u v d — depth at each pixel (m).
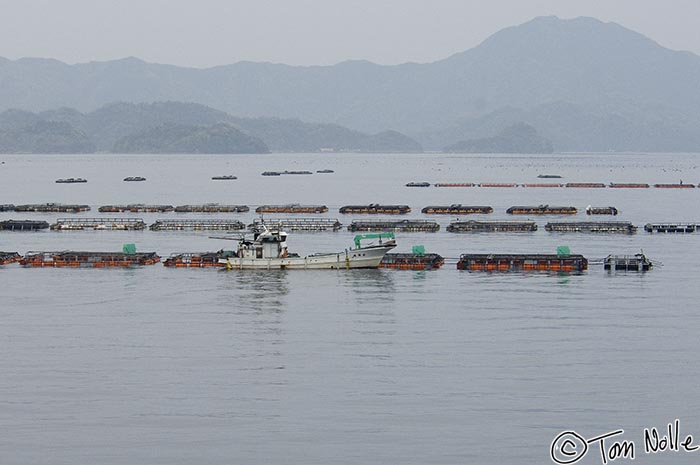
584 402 150.62
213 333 189.75
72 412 146.88
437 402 150.12
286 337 186.38
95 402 150.75
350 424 141.88
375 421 143.00
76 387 157.25
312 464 129.62
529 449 134.25
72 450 134.12
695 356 173.62
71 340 184.88
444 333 189.12
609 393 154.38
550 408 148.12
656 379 160.88
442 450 133.62
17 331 191.88
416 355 173.75
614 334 188.38
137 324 197.62
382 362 169.62
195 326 195.62
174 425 142.00
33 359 172.25
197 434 139.00
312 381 159.50
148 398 152.38
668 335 187.88
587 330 191.38
